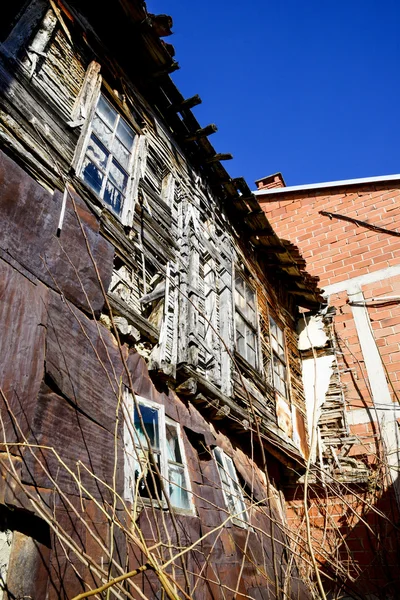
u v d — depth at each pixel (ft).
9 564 6.52
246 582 12.67
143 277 14.21
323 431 25.12
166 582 4.90
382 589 9.77
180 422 13.35
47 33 13.15
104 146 14.61
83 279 10.55
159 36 16.39
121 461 9.68
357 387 25.66
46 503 7.22
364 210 31.09
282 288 29.86
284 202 35.04
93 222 11.78
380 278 28.22
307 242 32.35
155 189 17.56
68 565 7.23
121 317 11.75
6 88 10.72
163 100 19.44
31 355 8.10
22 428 7.38
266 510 16.94
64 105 13.16
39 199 9.94
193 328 15.66
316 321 29.40
